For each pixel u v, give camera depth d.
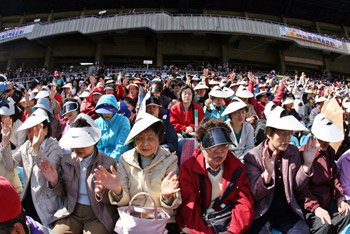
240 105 3.47
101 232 2.37
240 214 2.24
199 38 29.83
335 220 2.65
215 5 30.12
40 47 31.00
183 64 31.23
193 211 2.30
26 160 2.81
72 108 4.39
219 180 2.44
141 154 2.46
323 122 2.58
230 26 26.62
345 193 2.87
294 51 31.70
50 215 2.57
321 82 23.44
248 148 3.64
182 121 4.80
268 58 31.62
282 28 27.72
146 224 1.86
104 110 3.48
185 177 2.44
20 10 31.55
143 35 28.86
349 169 2.88
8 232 1.17
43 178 2.65
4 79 6.46
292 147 2.69
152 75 17.22
